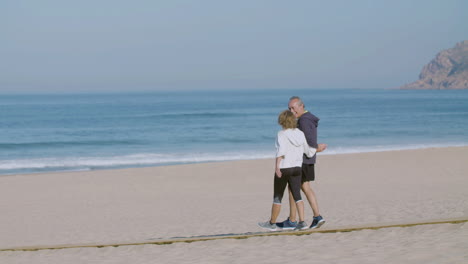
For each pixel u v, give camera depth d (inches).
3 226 485.7
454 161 935.7
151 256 238.8
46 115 3107.8
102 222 485.1
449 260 179.5
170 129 2023.9
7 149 1414.9
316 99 6781.5
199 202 585.9
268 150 1302.9
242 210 512.4
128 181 781.3
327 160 982.4
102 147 1455.5
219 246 245.4
